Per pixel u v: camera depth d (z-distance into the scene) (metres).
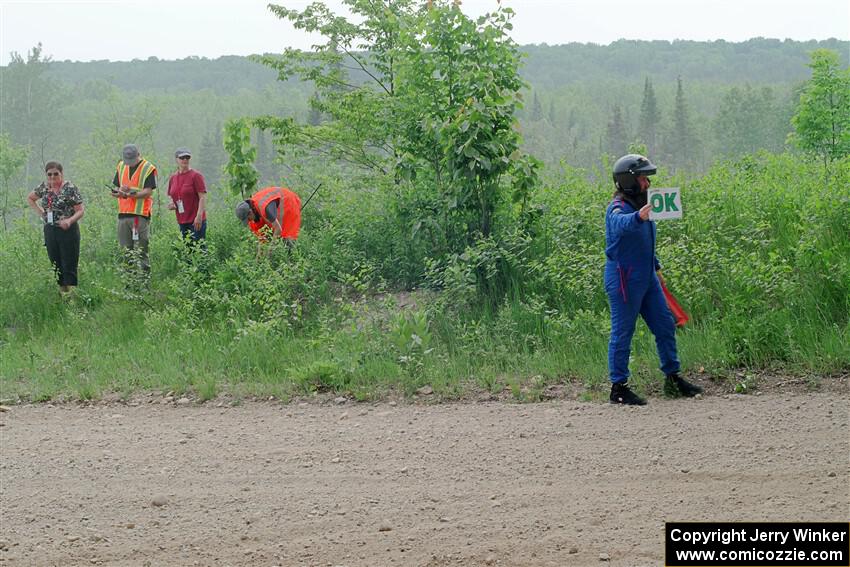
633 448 6.23
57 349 10.58
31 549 5.18
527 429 6.85
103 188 21.47
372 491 5.77
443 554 4.80
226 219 14.34
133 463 6.63
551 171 13.45
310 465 6.36
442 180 12.16
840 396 7.09
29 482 6.33
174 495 5.91
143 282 12.21
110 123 35.19
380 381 8.50
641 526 4.98
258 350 9.55
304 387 8.51
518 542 4.88
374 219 12.72
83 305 12.41
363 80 16.67
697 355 8.16
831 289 8.80
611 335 7.42
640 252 7.30
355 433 7.08
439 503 5.50
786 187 11.63
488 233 11.28
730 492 5.35
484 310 10.02
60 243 12.56
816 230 9.70
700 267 9.27
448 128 10.92
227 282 11.49
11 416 8.26
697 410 7.04
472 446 6.54
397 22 14.91
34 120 103.00
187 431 7.43
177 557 4.99
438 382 8.27
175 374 9.10
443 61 11.50
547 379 8.21
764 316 8.27
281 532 5.22
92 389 8.82
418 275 11.73
